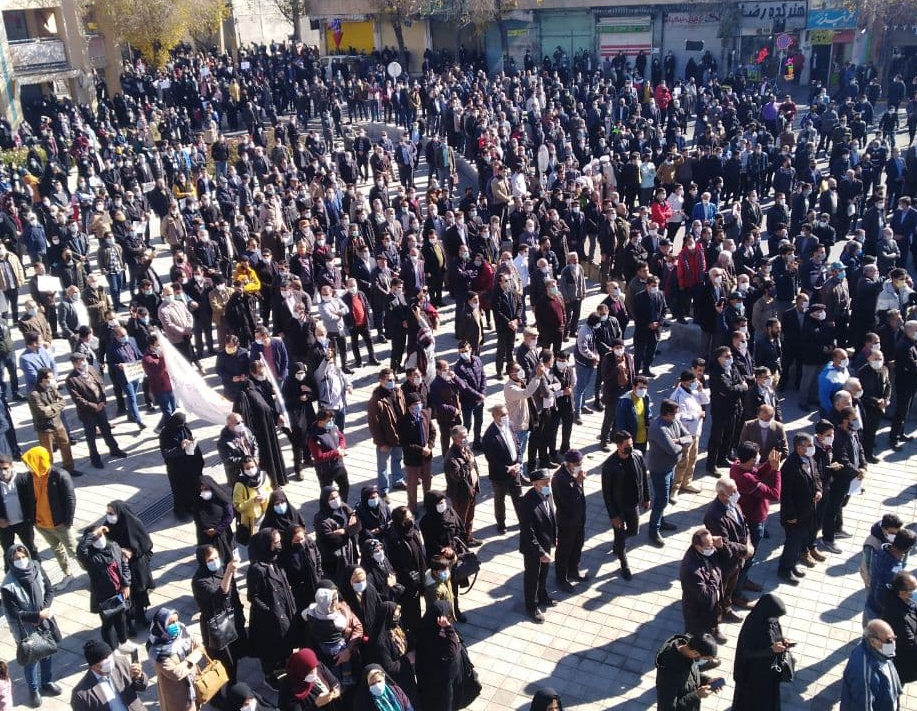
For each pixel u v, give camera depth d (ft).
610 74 117.91
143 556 31.09
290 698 24.25
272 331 56.08
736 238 65.05
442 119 100.42
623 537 33.53
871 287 48.93
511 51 148.56
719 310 47.75
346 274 59.98
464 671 26.32
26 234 67.67
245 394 38.29
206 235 61.52
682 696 24.22
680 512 37.93
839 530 36.14
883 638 23.70
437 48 154.61
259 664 30.37
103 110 119.55
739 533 30.12
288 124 95.40
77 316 51.85
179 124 107.55
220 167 92.02
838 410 34.60
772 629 24.70
